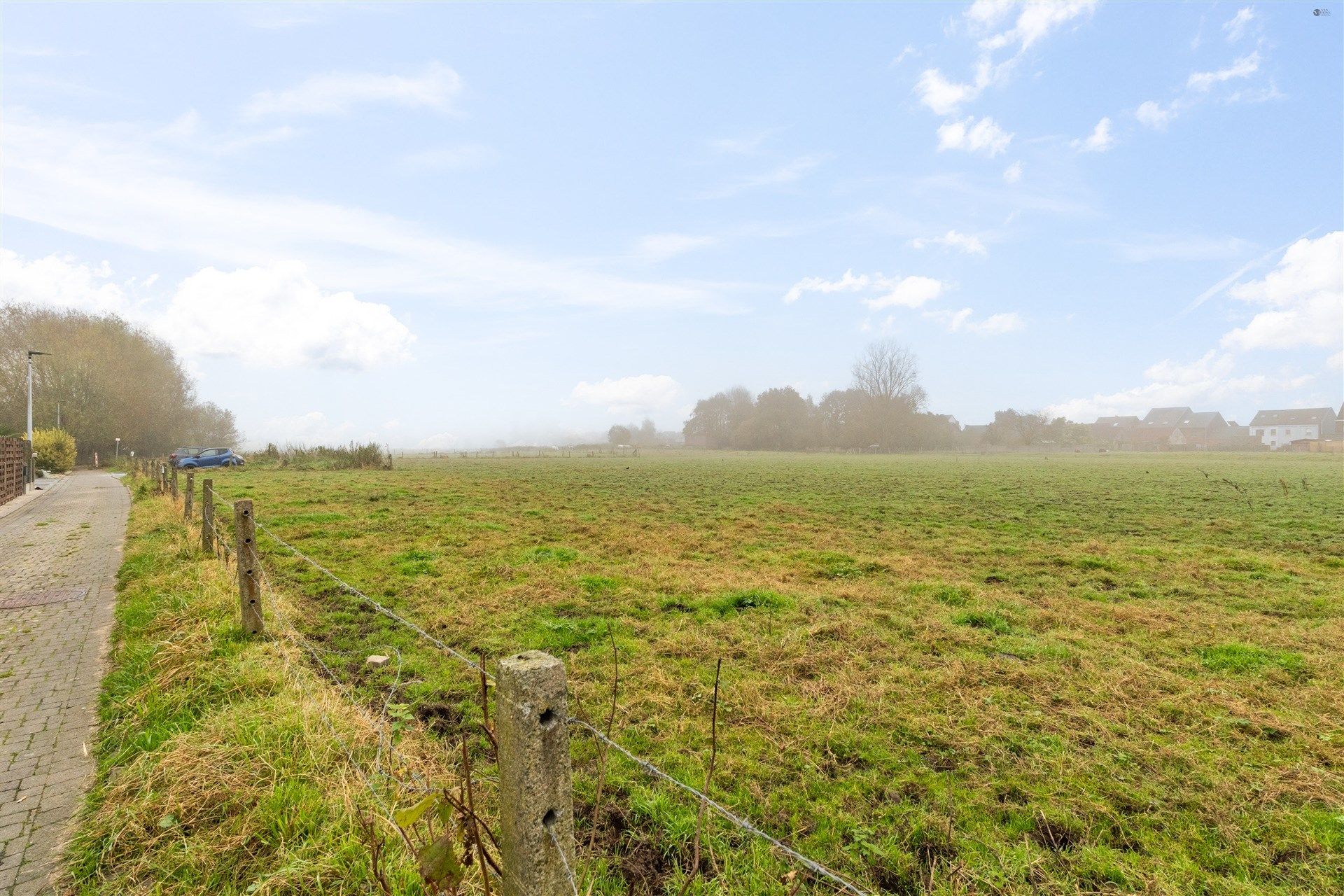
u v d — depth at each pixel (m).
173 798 3.01
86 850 2.79
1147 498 20.23
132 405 61.31
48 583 7.93
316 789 3.08
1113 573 9.44
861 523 14.71
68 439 44.50
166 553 8.55
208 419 86.75
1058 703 4.82
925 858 3.04
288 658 4.87
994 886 2.80
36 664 5.14
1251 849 3.10
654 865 2.95
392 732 3.88
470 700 4.66
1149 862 3.00
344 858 2.65
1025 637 6.37
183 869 2.68
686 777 3.68
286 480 26.14
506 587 8.07
